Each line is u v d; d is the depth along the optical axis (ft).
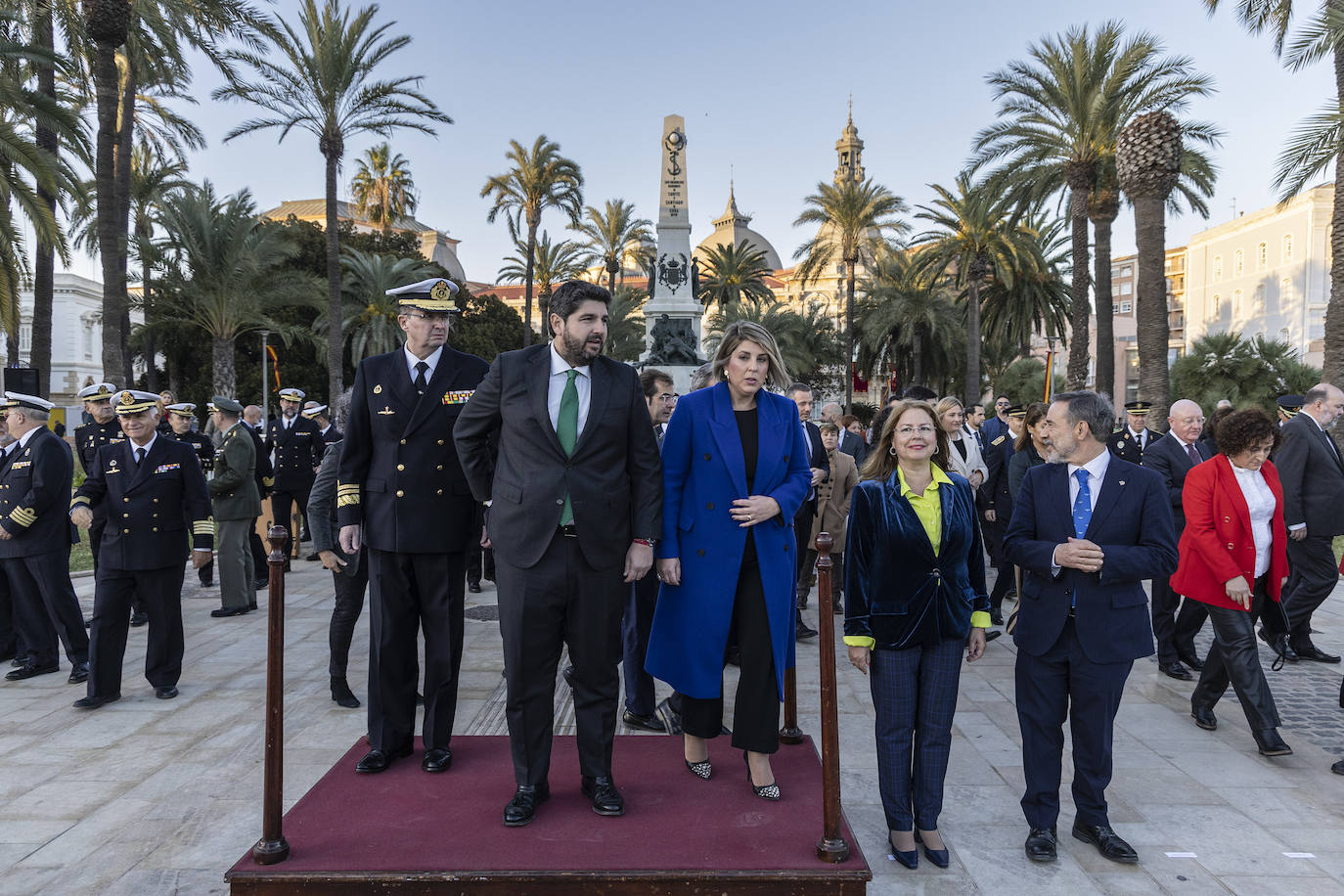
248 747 15.57
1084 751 11.78
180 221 81.25
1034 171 70.64
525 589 10.20
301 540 40.40
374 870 8.85
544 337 136.05
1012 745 15.64
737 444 11.00
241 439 26.09
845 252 116.98
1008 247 93.20
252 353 116.16
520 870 8.84
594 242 144.36
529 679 10.28
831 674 9.22
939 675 11.17
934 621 11.00
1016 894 10.61
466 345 133.69
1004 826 12.51
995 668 20.79
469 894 8.78
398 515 11.76
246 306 85.25
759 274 163.43
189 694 18.79
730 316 134.51
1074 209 68.80
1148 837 12.14
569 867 8.93
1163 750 15.47
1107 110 63.57
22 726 16.72
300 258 117.50
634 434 10.63
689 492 11.16
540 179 117.19
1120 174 57.06
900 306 118.01
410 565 12.03
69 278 185.98
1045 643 11.60
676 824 9.99
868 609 11.23
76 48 54.54
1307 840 12.05
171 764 14.80
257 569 31.12
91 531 24.67
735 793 10.92
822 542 9.25
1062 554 11.19
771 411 11.34
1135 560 11.05
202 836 12.13
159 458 18.25
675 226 81.00
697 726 11.25
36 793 13.60
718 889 8.84
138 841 12.01
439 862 9.03
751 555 10.97
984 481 24.89
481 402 10.73
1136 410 26.50
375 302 110.83
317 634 24.17
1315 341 171.73
